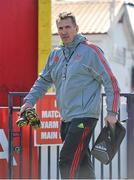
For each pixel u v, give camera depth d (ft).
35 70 74.84
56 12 213.46
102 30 199.82
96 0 230.68
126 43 233.14
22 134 56.18
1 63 73.46
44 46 74.69
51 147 57.82
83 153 45.39
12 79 73.82
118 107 45.03
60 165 45.32
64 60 46.29
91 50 45.32
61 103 46.39
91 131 45.83
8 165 55.36
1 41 73.61
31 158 55.93
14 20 74.13
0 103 73.20
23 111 47.60
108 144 44.62
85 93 45.55
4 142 57.72
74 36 45.91
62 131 47.14
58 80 46.91
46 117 56.39
